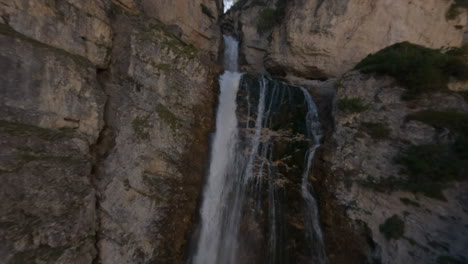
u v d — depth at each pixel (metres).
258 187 8.28
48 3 5.86
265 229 7.56
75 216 5.19
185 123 8.27
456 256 4.98
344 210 7.19
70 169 5.31
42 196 4.68
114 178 6.29
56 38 6.02
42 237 4.48
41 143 4.98
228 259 7.43
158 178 7.01
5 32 4.82
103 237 5.83
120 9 8.32
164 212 6.86
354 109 8.29
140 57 7.47
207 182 8.40
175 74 8.32
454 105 6.74
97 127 6.47
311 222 7.57
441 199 5.55
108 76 7.51
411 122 6.92
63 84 5.70
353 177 7.36
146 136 7.05
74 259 4.92
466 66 7.13
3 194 4.14
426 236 5.51
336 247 6.92
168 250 6.69
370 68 8.62
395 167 6.62
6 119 4.68
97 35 7.10
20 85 4.92
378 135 7.39
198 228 7.57
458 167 5.43
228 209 8.28
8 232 4.02
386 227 6.16
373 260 6.27
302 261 6.96
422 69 7.25
